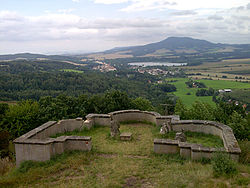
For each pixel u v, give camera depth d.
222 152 8.74
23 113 20.47
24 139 9.99
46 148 9.55
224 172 7.59
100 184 7.50
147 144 11.80
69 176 8.41
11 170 9.61
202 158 9.12
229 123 17.14
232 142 9.66
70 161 9.51
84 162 9.48
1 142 16.12
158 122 14.91
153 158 9.88
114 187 7.25
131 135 12.89
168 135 12.95
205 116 21.34
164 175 8.02
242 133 15.22
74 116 22.62
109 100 23.19
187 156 9.60
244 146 10.26
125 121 16.78
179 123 13.39
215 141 11.80
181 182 7.14
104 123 15.38
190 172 7.95
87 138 10.56
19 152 9.80
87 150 10.59
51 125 12.81
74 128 14.41
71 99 24.17
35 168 9.24
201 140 12.16
